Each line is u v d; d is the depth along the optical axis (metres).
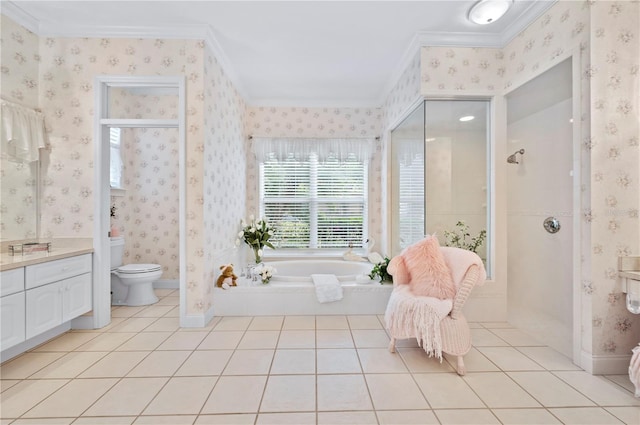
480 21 2.49
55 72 2.78
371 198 4.56
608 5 1.97
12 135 2.47
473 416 1.61
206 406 1.68
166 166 4.22
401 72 3.49
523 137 2.74
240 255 4.11
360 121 4.54
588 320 2.02
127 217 4.14
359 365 2.13
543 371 2.06
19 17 2.56
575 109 2.08
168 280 4.24
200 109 2.81
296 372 2.04
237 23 2.70
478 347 2.43
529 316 2.67
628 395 1.79
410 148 3.38
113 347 2.40
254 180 4.51
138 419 1.58
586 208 2.01
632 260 1.98
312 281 3.29
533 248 2.62
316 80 3.84
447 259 2.39
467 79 2.88
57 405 1.69
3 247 2.53
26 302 2.16
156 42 2.80
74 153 2.79
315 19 2.63
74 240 2.80
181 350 2.35
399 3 2.42
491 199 2.98
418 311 2.15
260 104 4.48
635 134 1.99
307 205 4.60
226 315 3.11
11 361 2.18
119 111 3.82
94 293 2.80
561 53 2.22
